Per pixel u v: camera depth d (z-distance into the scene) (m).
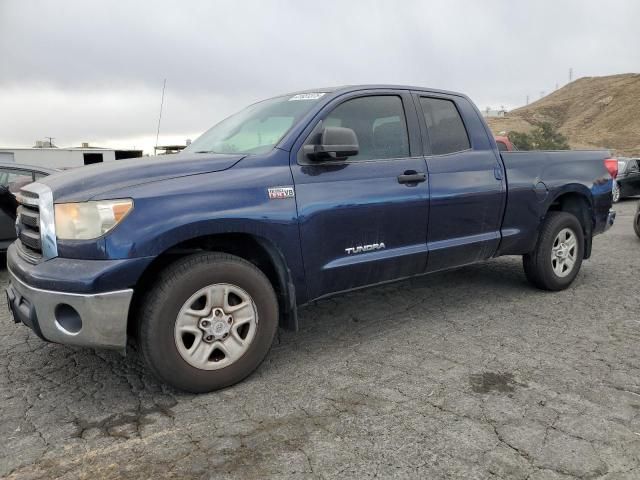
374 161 3.93
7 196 6.54
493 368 3.51
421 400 3.06
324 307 4.99
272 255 3.42
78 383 3.39
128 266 2.86
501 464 2.43
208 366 3.16
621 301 5.05
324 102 3.81
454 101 4.67
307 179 3.54
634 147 84.06
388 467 2.42
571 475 2.35
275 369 3.57
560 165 5.27
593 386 3.21
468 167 4.49
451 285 5.72
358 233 3.78
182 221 2.99
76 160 26.53
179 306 3.01
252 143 3.79
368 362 3.65
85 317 2.83
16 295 3.26
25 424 2.87
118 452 2.58
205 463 2.47
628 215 13.94
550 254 5.23
